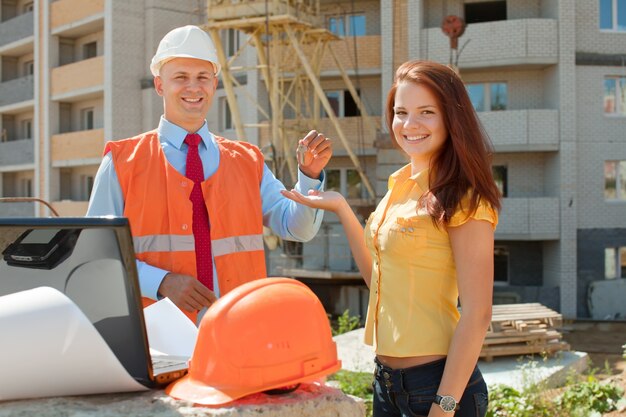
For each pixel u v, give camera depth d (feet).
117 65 83.66
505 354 31.73
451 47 57.41
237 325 5.71
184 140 10.06
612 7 67.62
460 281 7.60
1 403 5.67
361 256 9.32
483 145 7.93
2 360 5.41
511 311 34.45
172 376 6.24
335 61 65.21
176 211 9.68
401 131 8.21
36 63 96.78
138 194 9.74
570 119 65.57
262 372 5.67
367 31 72.90
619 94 67.97
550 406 21.22
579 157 67.10
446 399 7.42
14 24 102.53
